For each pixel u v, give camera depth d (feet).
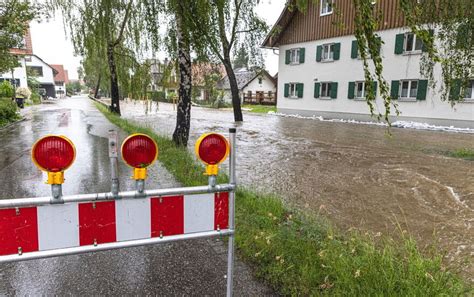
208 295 8.91
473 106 53.62
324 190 20.40
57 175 6.14
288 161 29.17
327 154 32.58
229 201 7.63
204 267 10.33
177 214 7.18
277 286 9.20
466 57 27.71
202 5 23.02
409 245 10.66
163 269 10.24
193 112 95.20
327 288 8.60
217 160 7.33
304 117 79.36
